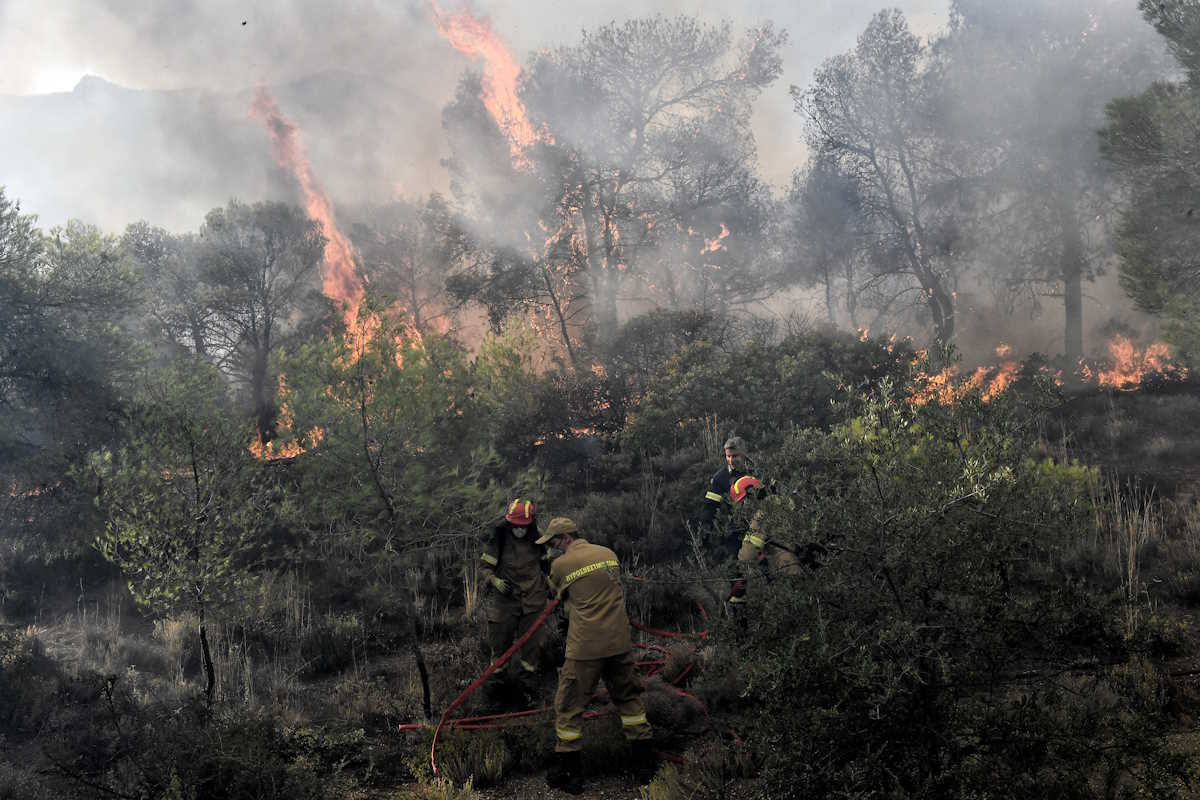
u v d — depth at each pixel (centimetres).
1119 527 733
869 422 399
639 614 715
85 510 1002
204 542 617
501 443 1209
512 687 607
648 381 1452
